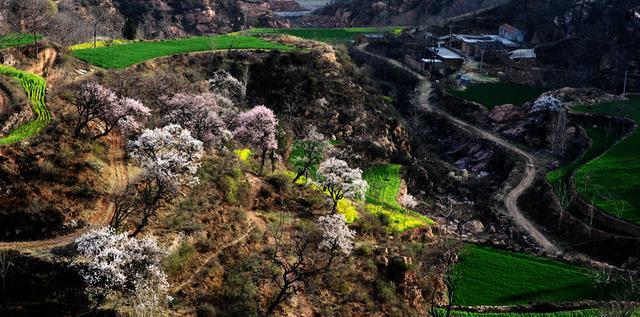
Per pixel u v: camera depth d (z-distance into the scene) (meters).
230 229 47.00
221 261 44.22
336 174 54.75
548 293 54.47
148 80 68.56
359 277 48.00
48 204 41.31
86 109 48.44
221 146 57.59
